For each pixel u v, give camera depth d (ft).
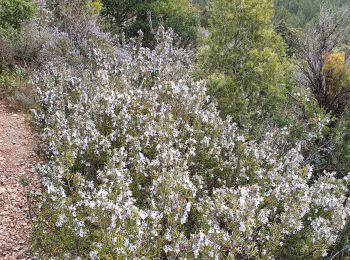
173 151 17.01
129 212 12.94
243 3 30.01
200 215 15.44
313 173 25.77
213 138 20.53
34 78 27.48
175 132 19.12
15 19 34.94
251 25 31.07
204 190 17.65
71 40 36.27
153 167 16.78
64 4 41.06
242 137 20.67
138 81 27.27
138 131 19.66
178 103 22.11
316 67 28.37
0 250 15.57
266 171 19.95
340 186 19.15
